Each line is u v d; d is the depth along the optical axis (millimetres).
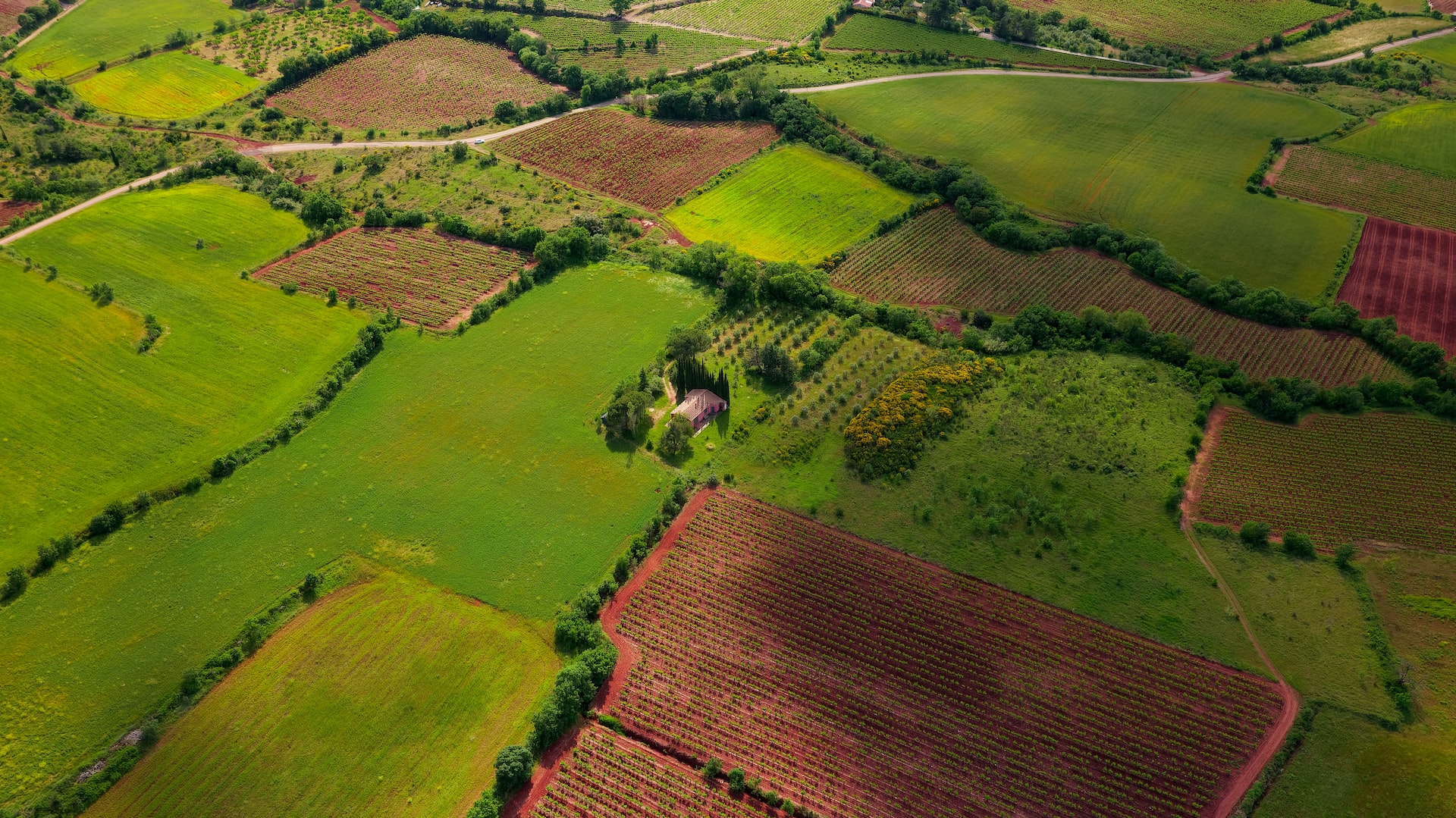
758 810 104688
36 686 113312
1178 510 136125
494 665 118125
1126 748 109375
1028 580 127812
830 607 125125
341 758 108062
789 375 159500
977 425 150750
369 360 163875
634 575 130375
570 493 140750
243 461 142875
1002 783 106312
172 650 117688
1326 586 125625
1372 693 113500
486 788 105188
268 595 124688
